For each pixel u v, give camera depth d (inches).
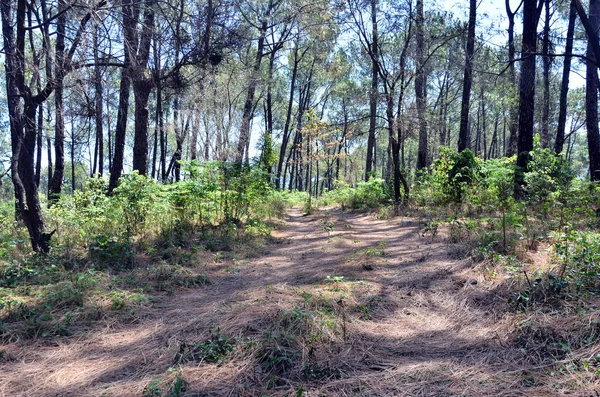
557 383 100.9
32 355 135.8
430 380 107.1
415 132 557.0
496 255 193.8
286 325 139.3
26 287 198.1
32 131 261.4
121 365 125.6
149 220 354.9
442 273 202.7
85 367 126.7
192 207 396.8
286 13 810.8
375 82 738.2
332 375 112.1
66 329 153.6
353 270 227.8
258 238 361.7
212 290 214.2
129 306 180.2
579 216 302.2
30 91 257.6
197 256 283.0
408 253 260.8
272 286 192.1
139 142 505.4
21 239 291.4
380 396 101.1
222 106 911.7
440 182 513.7
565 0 652.7
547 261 187.3
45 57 271.9
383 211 518.3
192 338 139.4
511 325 134.6
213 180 415.8
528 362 113.8
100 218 350.0
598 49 298.8
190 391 107.0
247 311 154.2
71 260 247.4
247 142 923.4
